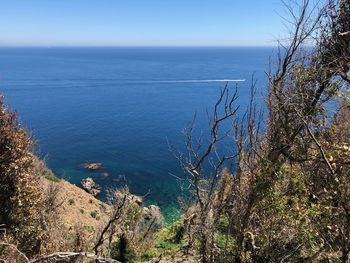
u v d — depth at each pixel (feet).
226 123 135.33
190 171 35.19
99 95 404.77
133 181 153.58
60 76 589.73
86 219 93.20
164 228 74.18
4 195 45.11
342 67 32.09
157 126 258.37
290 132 33.55
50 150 199.31
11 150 46.09
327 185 28.14
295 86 33.68
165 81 533.96
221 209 34.68
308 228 29.58
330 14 33.01
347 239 26.35
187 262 43.06
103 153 195.31
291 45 33.37
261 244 33.91
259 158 34.40
